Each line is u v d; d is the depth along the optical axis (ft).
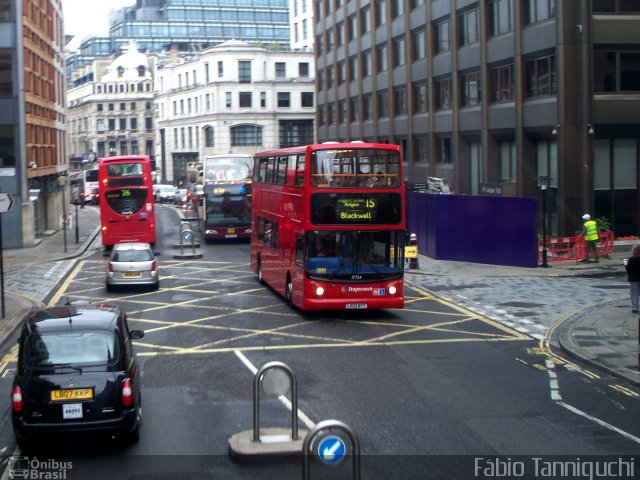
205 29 517.55
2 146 137.49
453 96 150.92
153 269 89.40
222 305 79.15
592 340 59.26
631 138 118.83
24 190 138.82
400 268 70.54
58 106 189.47
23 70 137.28
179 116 333.01
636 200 120.16
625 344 57.62
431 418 40.63
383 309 76.38
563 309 74.74
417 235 127.13
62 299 84.48
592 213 115.65
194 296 85.30
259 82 297.74
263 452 34.19
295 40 349.41
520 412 41.68
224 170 144.87
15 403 33.94
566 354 56.34
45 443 35.81
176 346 59.82
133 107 417.08
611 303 76.33
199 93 310.86
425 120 167.32
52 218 177.58
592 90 113.80
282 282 80.12
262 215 92.99
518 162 126.62
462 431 38.37
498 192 119.14
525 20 124.88
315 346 59.72
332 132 237.66
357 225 69.72
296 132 304.30
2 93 136.87
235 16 519.19
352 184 69.56
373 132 199.82
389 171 70.03
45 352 34.94
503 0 131.85
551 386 47.24
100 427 34.01
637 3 114.83
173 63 363.76
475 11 142.51
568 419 40.32
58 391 33.91
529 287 89.40
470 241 112.06
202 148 307.58
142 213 131.85
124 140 416.67
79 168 328.49
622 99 114.73
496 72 135.95
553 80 117.70
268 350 58.34
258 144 299.17
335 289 69.72
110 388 34.35
